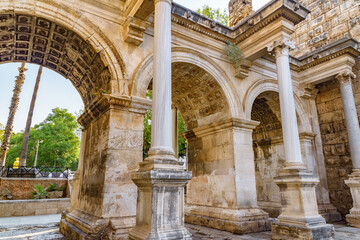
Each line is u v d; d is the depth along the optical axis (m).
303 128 11.60
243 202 8.30
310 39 14.04
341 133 11.66
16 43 7.62
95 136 7.57
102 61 7.01
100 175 6.53
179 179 4.82
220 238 6.95
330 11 13.35
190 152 10.80
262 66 10.76
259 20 8.55
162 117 5.33
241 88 9.83
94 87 8.27
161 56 5.77
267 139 12.80
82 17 6.94
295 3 8.01
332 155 11.82
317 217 6.48
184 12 8.49
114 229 5.65
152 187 4.60
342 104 11.67
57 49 7.99
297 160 7.19
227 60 9.78
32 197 16.45
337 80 12.11
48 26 6.90
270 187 12.46
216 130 9.48
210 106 10.12
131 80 7.23
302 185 6.57
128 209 6.28
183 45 8.71
